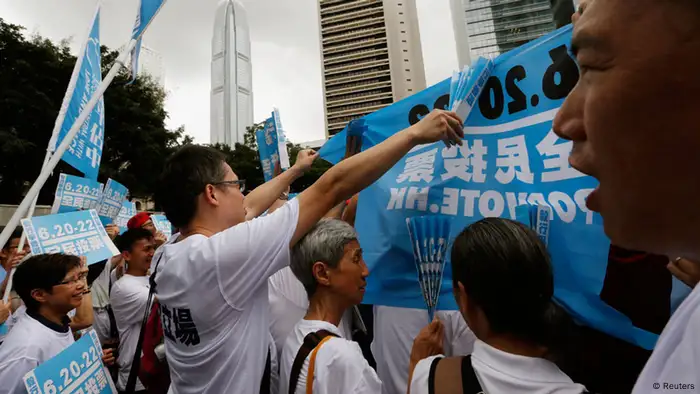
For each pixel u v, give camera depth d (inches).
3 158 509.7
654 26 10.0
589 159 12.5
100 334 124.3
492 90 67.4
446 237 56.8
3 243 87.9
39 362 71.9
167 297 44.9
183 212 49.4
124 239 117.1
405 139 50.0
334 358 43.6
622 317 53.1
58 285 78.6
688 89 9.6
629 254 53.2
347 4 2559.1
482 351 35.4
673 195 10.6
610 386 56.2
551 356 35.8
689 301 19.4
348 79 2492.6
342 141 96.7
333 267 52.9
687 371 17.6
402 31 2509.8
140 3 117.5
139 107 620.7
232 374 41.6
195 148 52.1
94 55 127.1
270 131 113.7
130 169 641.0
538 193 60.6
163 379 66.1
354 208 89.4
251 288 42.2
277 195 70.3
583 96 12.8
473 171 66.9
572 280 56.5
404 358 68.4
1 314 92.1
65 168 548.7
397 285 69.4
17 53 514.9
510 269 33.9
